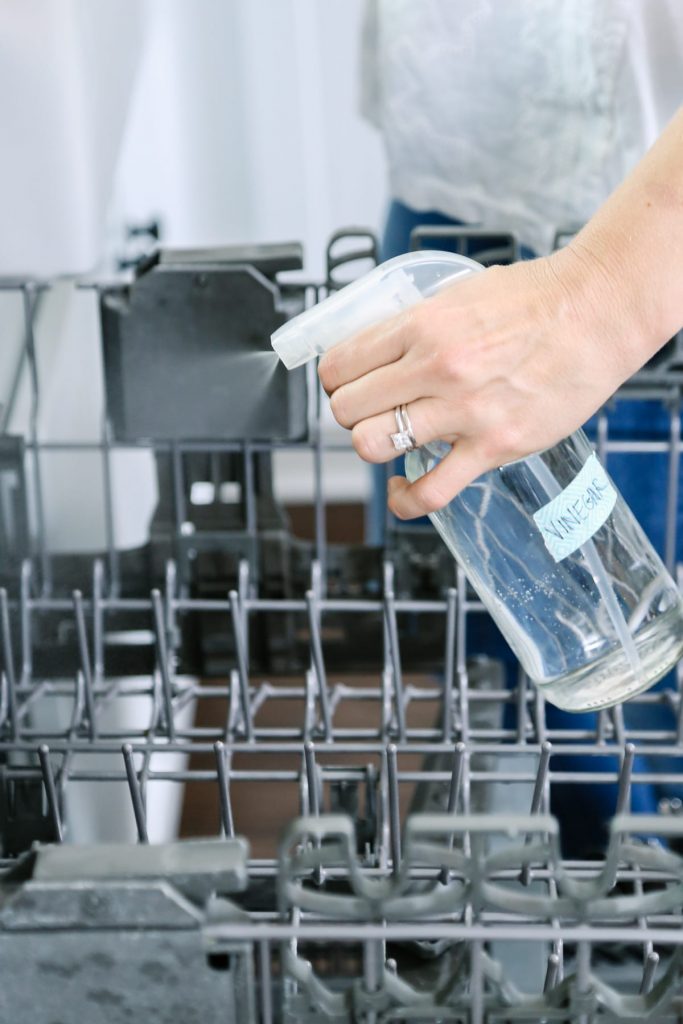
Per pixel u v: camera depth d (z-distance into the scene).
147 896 0.41
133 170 1.44
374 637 0.85
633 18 0.90
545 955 0.68
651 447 0.82
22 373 0.98
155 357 0.78
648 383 0.81
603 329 0.53
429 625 0.85
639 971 0.71
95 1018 0.43
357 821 0.65
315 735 0.69
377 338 0.55
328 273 0.82
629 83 0.92
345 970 0.65
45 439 0.94
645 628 0.61
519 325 0.53
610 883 0.41
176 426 0.80
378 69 1.17
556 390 0.54
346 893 0.62
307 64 2.01
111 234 1.18
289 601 0.79
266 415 0.79
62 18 0.80
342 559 0.87
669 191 0.51
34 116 0.82
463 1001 0.45
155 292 0.76
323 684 0.68
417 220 1.19
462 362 0.52
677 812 0.75
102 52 0.93
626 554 0.61
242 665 0.68
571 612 0.60
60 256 0.86
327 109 2.05
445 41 1.01
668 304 0.53
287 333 0.57
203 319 0.77
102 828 0.96
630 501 1.06
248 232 2.13
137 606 0.78
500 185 1.05
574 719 1.11
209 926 0.42
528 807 0.75
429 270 0.57
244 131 2.05
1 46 0.79
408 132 1.08
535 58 0.97
